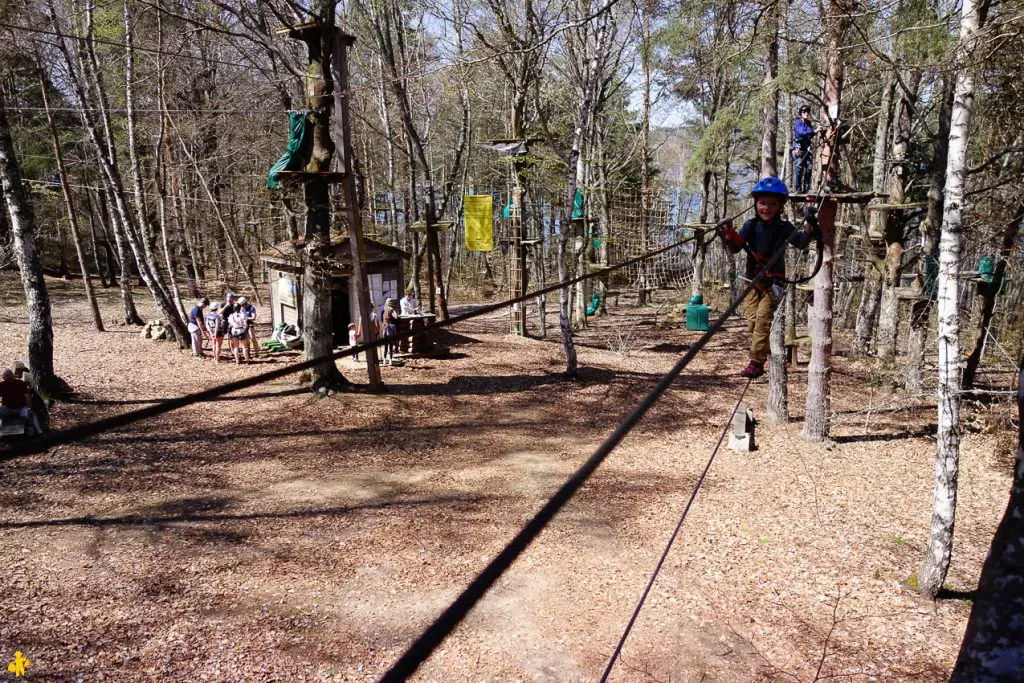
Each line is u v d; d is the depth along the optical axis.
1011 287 22.06
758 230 5.19
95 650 8.33
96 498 12.74
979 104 16.33
